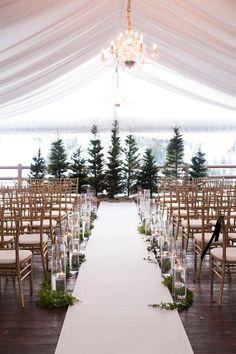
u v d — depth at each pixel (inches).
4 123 457.1
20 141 490.6
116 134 442.9
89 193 326.3
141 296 147.6
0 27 182.1
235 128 459.2
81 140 487.5
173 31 239.8
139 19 245.1
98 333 120.6
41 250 173.9
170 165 447.5
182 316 134.1
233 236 181.3
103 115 455.5
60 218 228.2
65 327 124.6
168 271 168.2
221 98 364.2
